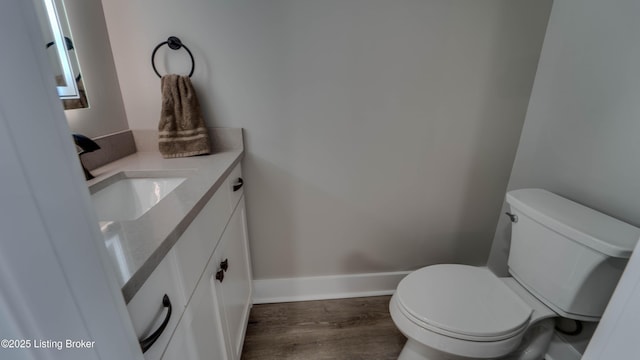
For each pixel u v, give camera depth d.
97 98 1.07
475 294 1.02
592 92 1.04
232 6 1.14
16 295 0.23
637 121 0.91
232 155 1.21
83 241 0.28
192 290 0.70
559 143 1.19
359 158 1.39
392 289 1.67
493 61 1.28
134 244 0.50
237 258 1.20
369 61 1.24
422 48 1.24
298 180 1.41
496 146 1.42
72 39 0.96
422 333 0.92
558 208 1.02
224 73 1.21
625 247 0.79
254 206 1.44
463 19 1.21
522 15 1.22
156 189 1.01
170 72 1.19
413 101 1.32
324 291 1.63
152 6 1.11
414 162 1.42
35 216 0.24
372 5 1.17
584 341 1.07
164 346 0.54
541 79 1.28
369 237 1.56
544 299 1.00
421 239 1.59
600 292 0.88
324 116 1.31
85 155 0.97
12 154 0.22
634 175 0.92
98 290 0.30
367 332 1.42
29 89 0.23
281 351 1.31
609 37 0.98
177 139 1.17
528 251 1.06
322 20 1.17
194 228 0.71
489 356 0.88
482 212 1.55
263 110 1.28
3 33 0.21
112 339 0.33
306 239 1.53
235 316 1.14
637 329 0.46
